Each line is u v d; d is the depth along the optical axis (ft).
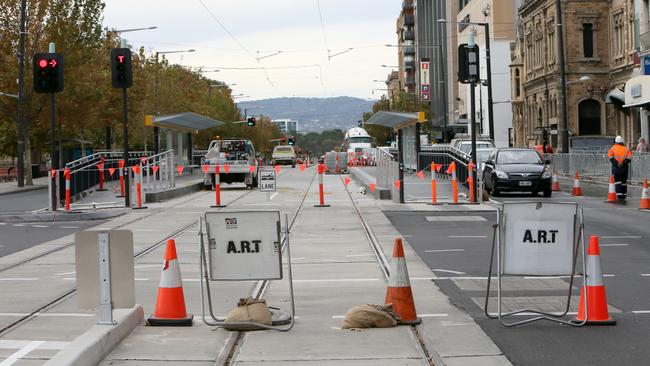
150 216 88.53
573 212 33.65
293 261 54.65
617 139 100.68
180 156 152.66
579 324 33.37
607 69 229.25
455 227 73.46
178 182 136.77
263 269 33.58
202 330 33.45
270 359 28.91
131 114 212.84
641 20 194.90
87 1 178.50
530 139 269.44
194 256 57.57
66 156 219.20
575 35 230.27
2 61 174.09
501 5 327.47
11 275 50.85
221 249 33.68
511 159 115.75
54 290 44.62
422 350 29.91
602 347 30.01
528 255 33.76
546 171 112.06
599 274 33.81
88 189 117.29
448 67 410.31
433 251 58.13
